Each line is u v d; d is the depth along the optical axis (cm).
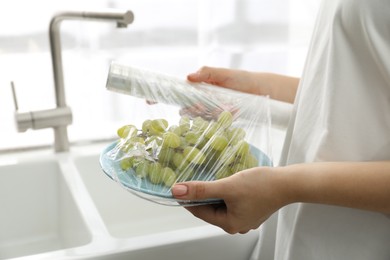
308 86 61
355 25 53
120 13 87
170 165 58
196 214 61
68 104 114
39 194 105
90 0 107
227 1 117
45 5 104
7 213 103
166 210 112
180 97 65
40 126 101
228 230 60
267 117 66
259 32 122
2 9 101
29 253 100
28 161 103
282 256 67
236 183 54
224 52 122
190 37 118
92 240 71
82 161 107
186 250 72
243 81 78
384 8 50
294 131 63
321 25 60
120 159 60
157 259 71
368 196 53
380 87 55
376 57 52
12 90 98
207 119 65
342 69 55
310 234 62
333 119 57
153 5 112
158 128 61
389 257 60
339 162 55
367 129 56
